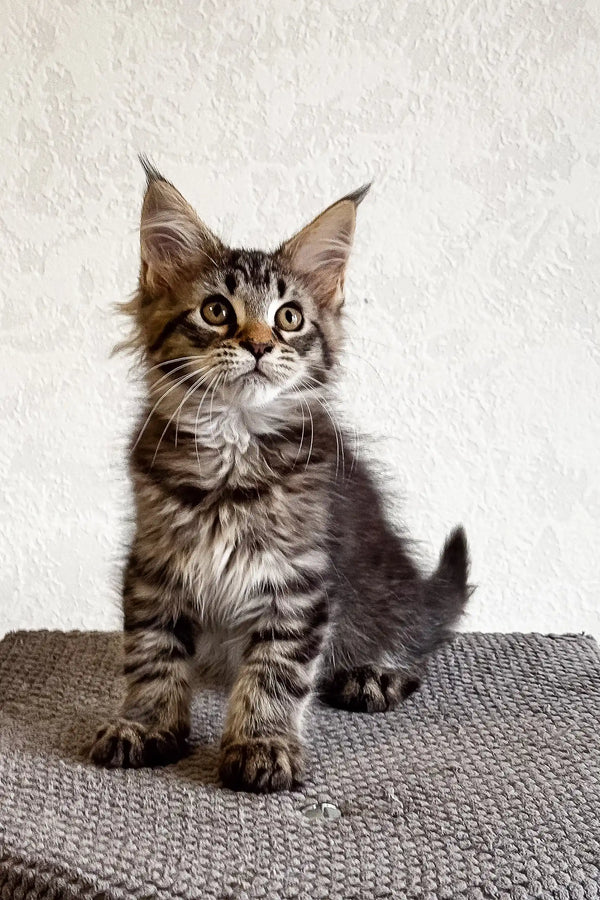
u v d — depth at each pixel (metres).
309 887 0.49
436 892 0.49
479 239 0.89
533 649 0.76
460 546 0.81
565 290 0.90
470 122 0.87
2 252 0.90
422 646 0.74
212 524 0.63
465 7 0.85
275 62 0.87
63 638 0.77
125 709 0.63
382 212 0.89
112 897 0.48
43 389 0.92
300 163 0.88
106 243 0.89
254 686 0.62
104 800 0.56
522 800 0.56
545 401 0.92
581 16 0.85
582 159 0.88
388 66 0.87
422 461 0.93
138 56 0.86
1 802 0.55
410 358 0.91
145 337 0.66
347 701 0.68
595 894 0.50
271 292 0.65
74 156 0.88
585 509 0.94
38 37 0.86
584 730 0.65
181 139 0.88
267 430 0.64
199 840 0.53
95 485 0.94
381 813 0.55
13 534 0.95
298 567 0.63
